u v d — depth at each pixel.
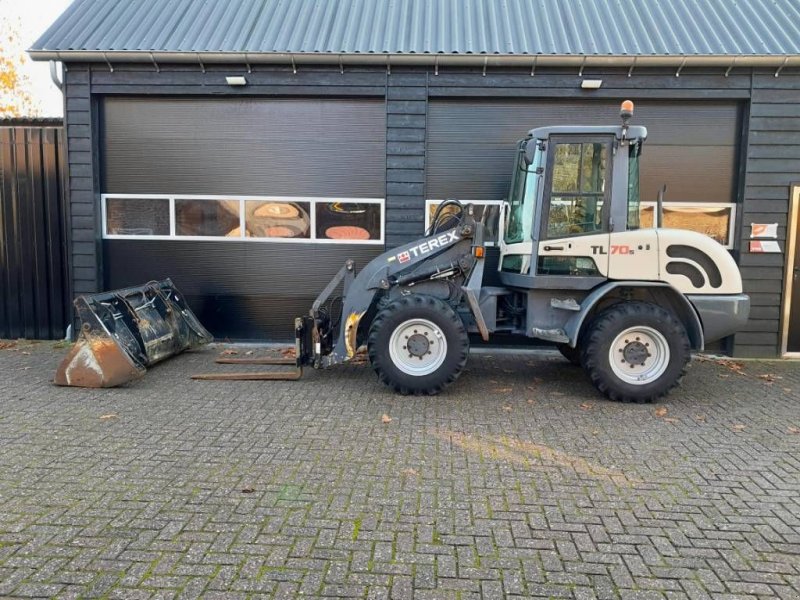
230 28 7.70
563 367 7.00
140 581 2.67
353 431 4.66
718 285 5.62
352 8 8.09
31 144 8.02
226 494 3.53
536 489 3.68
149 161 7.85
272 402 5.39
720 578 2.77
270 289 7.95
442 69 7.42
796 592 2.67
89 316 5.82
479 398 5.65
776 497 3.61
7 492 3.52
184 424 4.76
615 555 2.95
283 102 7.71
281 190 7.82
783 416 5.20
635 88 7.31
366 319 6.17
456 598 2.59
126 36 7.55
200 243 7.94
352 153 7.74
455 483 3.74
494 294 6.07
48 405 5.22
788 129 7.27
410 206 7.66
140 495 3.50
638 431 4.77
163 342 6.77
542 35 7.46
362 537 3.08
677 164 7.55
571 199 5.66
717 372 6.85
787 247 7.44
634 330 5.49
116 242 7.97
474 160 7.62
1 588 2.60
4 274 8.24
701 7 7.91
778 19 7.64
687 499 3.57
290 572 2.76
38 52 7.30
